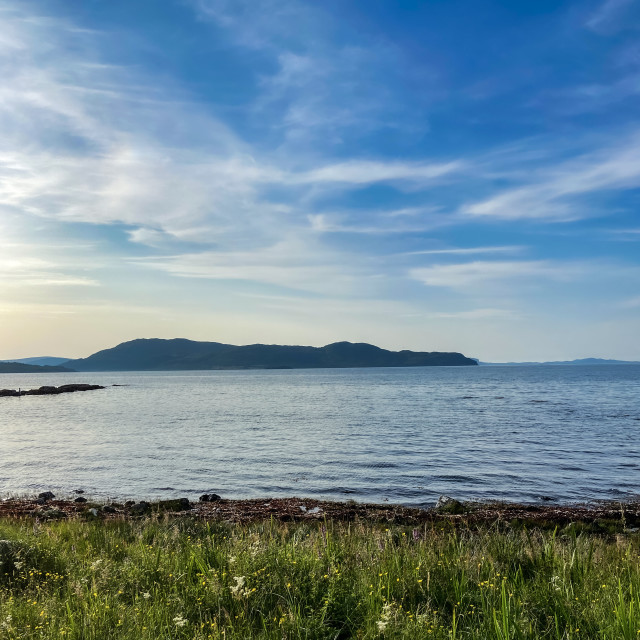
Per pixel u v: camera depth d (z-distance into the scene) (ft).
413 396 317.42
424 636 16.56
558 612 18.53
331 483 82.74
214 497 71.61
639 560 25.38
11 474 92.84
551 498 72.54
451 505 63.31
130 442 130.62
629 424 158.92
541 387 411.95
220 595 20.42
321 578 21.39
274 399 308.81
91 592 21.07
